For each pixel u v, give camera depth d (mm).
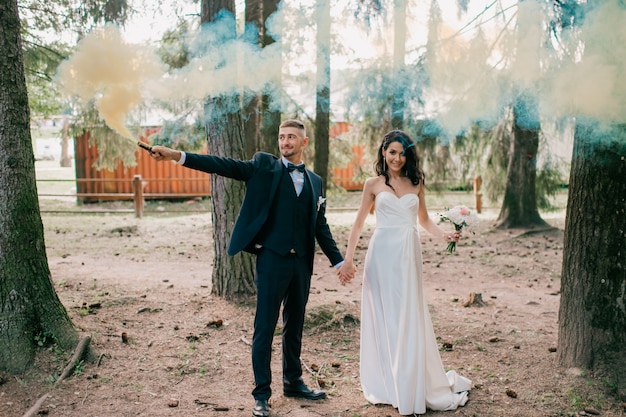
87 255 9156
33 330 4090
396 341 3598
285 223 3586
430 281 7836
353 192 20156
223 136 5754
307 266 3734
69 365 3986
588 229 4059
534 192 11992
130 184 18109
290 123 3727
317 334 5066
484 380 4141
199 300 5895
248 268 5973
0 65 3898
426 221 3994
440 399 3643
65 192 20422
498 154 11914
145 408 3592
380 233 3766
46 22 7988
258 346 3547
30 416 3404
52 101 12539
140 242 10656
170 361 4344
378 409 3641
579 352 4137
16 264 4051
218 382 4051
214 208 5938
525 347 4836
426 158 9938
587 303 4086
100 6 5738
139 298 5852
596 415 3619
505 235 11422
